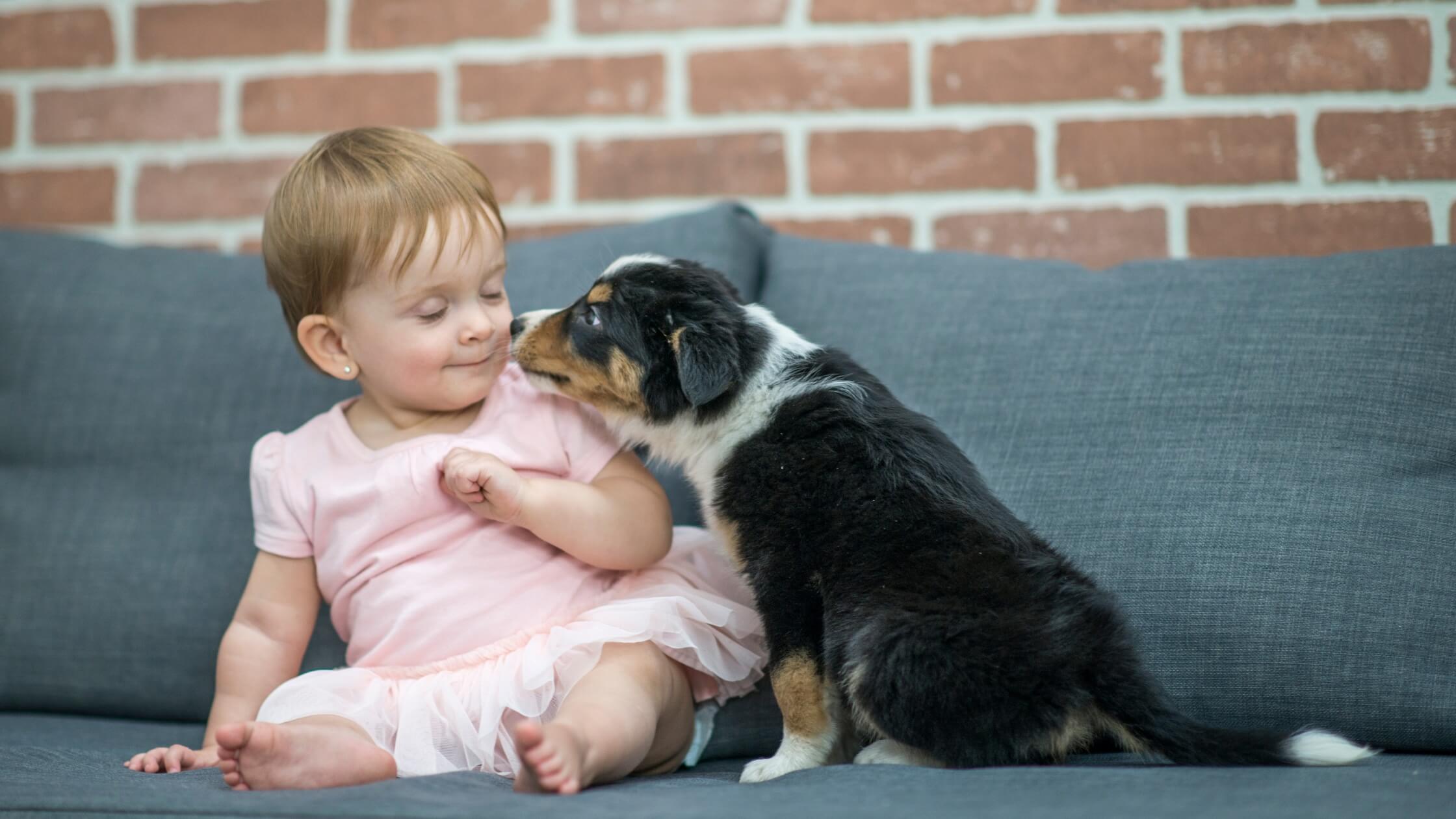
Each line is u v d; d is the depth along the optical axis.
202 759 1.65
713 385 1.66
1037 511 1.85
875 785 1.34
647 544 1.80
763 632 1.70
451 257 1.77
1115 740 1.51
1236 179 2.57
